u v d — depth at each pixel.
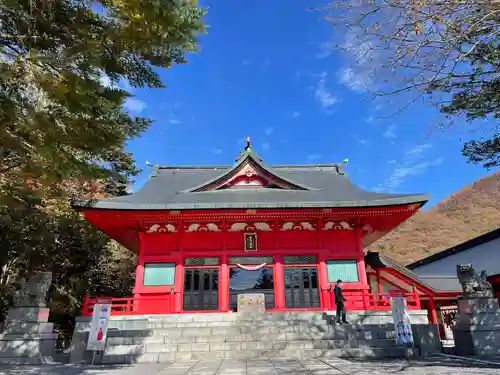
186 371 9.60
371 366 9.82
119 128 11.38
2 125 9.44
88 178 11.84
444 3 6.11
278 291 18.25
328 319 15.43
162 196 20.19
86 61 10.10
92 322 11.68
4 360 11.87
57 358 13.13
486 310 11.99
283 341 12.58
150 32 10.73
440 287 24.22
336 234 19.38
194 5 10.39
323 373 8.88
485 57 7.20
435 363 10.16
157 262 18.44
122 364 11.45
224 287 18.20
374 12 6.45
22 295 13.22
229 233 19.28
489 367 9.25
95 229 22.50
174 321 15.35
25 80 8.47
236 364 10.60
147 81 12.65
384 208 17.64
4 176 14.80
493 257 24.36
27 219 19.23
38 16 9.43
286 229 19.39
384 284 25.02
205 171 25.89
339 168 25.70
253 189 21.22
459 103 8.49
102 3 10.06
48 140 10.05
